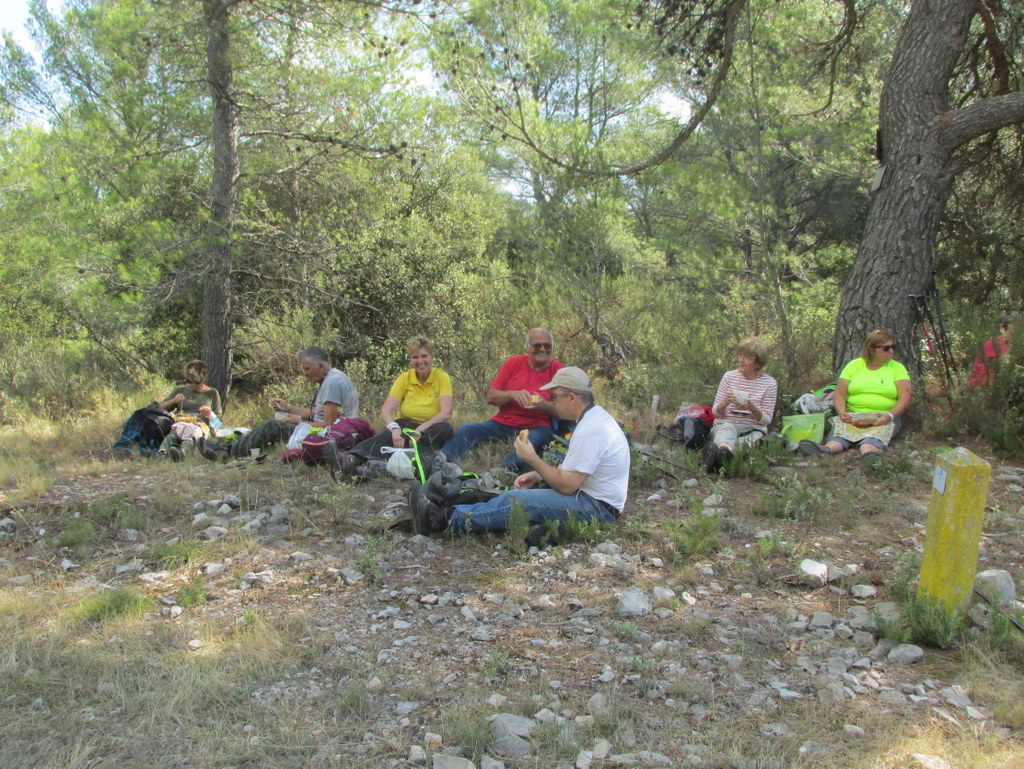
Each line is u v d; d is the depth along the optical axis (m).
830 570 4.08
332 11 9.26
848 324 7.24
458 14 8.34
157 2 9.45
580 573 4.16
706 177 8.80
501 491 4.79
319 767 2.61
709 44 8.38
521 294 10.86
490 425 6.54
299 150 10.09
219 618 3.72
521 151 9.52
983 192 9.17
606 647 3.38
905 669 3.19
